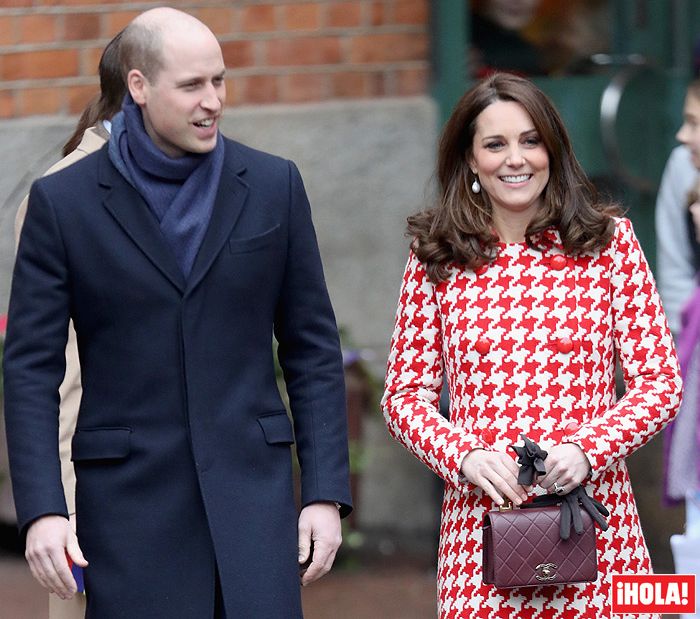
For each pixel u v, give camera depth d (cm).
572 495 1414
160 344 1355
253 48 2655
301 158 2678
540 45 2828
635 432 1427
